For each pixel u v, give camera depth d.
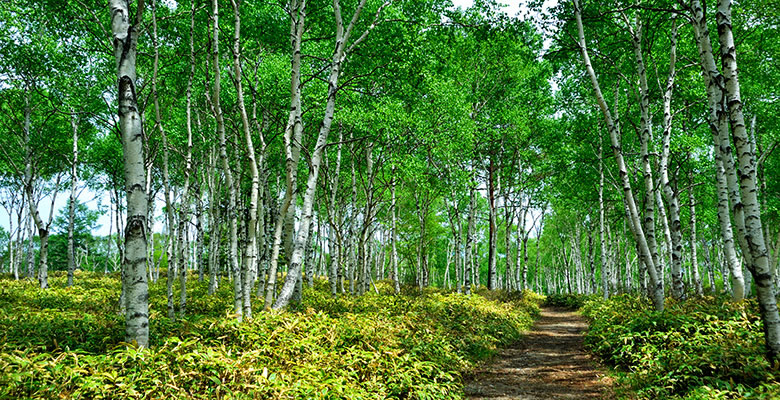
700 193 21.73
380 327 8.45
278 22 12.23
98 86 15.04
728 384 5.48
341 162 19.89
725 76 6.27
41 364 4.50
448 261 46.19
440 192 21.56
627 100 16.28
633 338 8.94
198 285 21.33
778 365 5.68
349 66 12.20
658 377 6.66
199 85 13.04
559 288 59.09
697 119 17.12
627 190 11.07
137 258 5.49
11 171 22.06
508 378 8.70
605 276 23.34
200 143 14.73
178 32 11.60
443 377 7.16
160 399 4.44
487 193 25.09
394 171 17.53
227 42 11.59
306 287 20.30
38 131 18.22
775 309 5.91
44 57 14.23
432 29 11.46
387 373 6.50
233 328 6.67
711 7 12.43
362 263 17.34
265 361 5.80
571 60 14.27
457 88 17.09
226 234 29.12
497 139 22.02
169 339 5.48
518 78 20.66
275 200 22.34
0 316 8.73
